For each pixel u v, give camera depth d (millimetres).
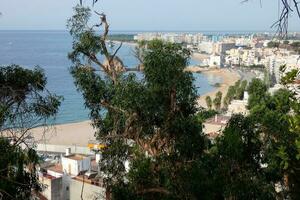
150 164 10852
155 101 11578
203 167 10094
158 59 11516
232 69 173625
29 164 9172
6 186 8023
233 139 10172
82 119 77875
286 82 7953
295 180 11242
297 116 6898
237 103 62281
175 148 11555
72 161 31094
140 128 12062
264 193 9586
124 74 12773
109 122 12781
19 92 9406
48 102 9695
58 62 176375
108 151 12633
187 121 11625
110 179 12125
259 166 11047
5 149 8320
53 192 23234
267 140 11250
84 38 12977
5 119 8977
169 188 10102
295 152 9547
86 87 12695
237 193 9391
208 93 115500
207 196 9656
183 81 11719
